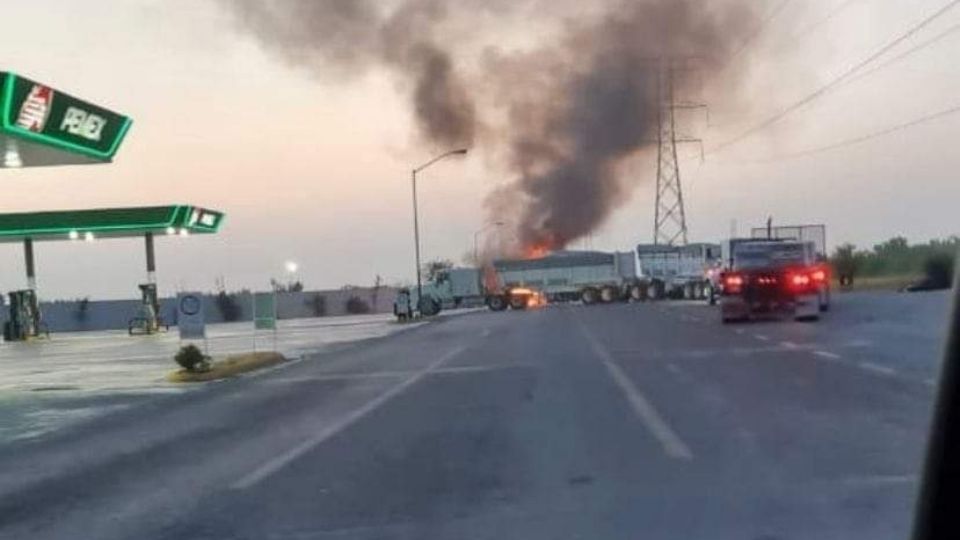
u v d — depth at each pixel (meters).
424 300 73.69
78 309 93.88
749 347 26.97
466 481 11.45
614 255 84.88
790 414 15.02
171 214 67.50
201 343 48.00
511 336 38.72
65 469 14.53
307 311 99.69
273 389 24.36
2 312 83.69
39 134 29.58
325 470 12.81
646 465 11.77
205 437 16.83
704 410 15.95
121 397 25.00
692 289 80.25
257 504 11.02
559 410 16.91
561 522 9.28
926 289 54.16
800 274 36.69
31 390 27.86
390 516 9.96
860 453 11.83
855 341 26.59
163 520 10.58
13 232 66.62
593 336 35.72
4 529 10.66
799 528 8.62
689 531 8.72
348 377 26.08
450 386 21.84
